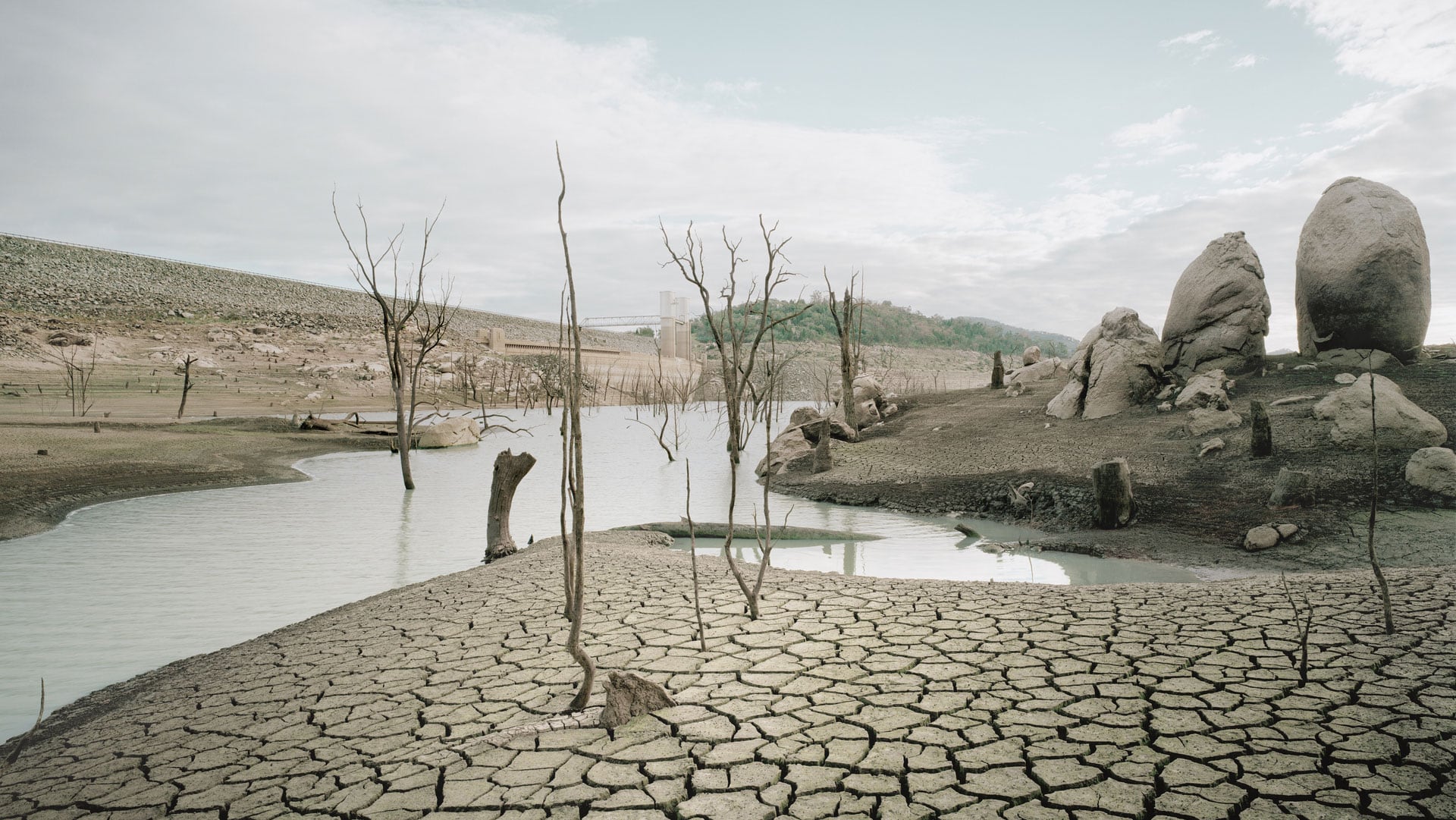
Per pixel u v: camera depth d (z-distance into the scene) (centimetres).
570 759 414
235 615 894
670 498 1969
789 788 369
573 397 495
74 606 930
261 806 387
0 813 405
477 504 1809
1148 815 331
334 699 538
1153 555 1157
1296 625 586
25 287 6931
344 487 2127
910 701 472
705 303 773
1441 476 1211
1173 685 477
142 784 427
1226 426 1744
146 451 2427
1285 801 336
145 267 8519
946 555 1234
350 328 7994
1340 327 1909
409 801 379
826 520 1623
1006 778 369
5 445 2252
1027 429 2261
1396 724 404
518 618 718
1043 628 617
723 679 527
